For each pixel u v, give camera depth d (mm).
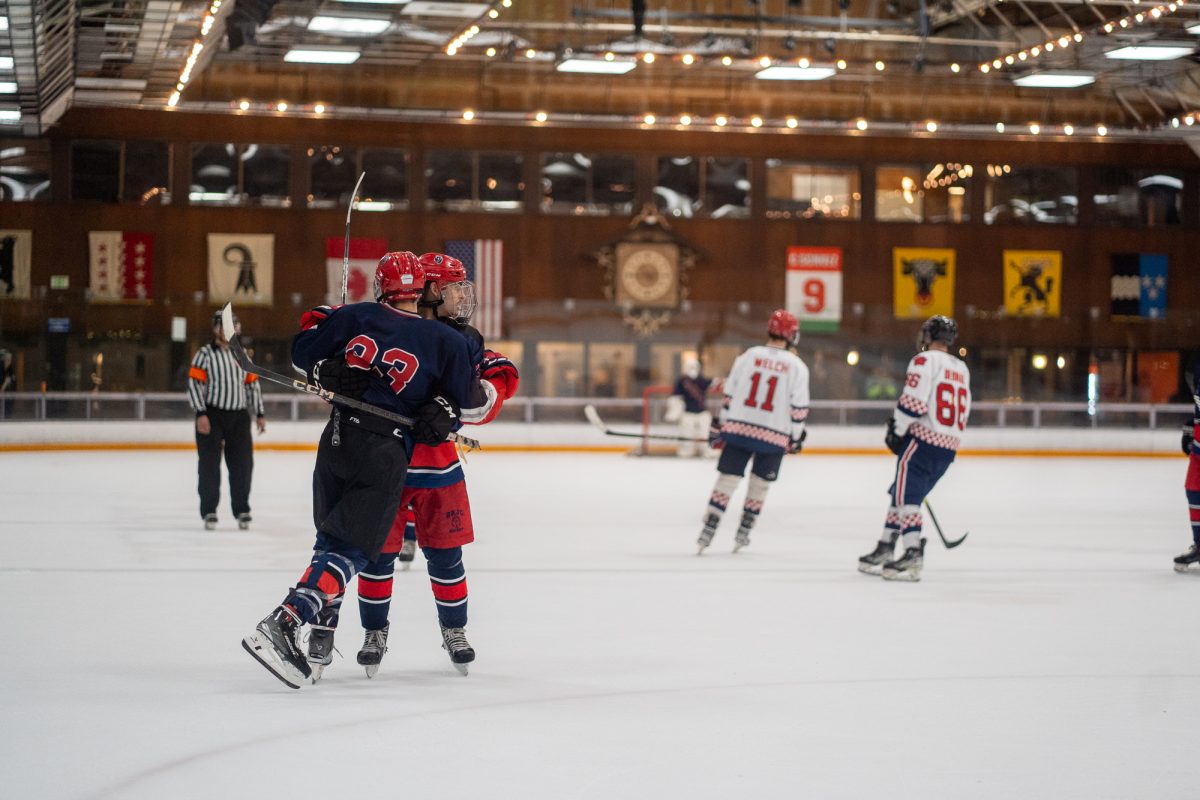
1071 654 7566
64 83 31891
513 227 38969
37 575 10289
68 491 18531
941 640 7965
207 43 30797
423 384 6582
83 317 32375
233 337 6711
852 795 4805
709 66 37562
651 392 35312
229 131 37531
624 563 11570
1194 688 6684
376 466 6434
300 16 29859
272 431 31031
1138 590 10203
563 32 37781
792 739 5594
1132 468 28109
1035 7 36469
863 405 35625
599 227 39406
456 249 38562
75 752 5215
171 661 7055
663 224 38875
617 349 35281
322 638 6570
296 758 5184
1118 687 6688
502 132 38875
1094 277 41219
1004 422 37281
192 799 4621
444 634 6898
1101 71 35000
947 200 40875
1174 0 28188
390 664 7113
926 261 40531
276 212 37906
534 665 7117
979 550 12945
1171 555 12602
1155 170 41469
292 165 37969
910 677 6891
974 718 6008
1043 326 38375
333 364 6566
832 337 36031
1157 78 36688
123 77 33031
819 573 11039
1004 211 41031
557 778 4953
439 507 6848
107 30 28047
